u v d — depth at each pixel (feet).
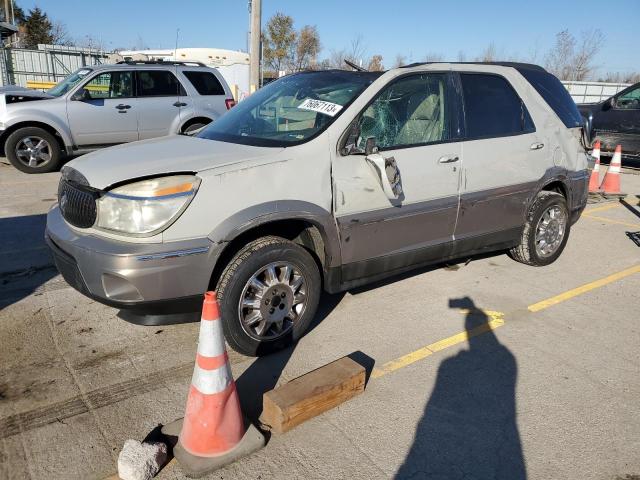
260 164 10.57
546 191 16.94
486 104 14.74
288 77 14.74
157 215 9.61
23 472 8.04
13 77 76.59
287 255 10.95
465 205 14.15
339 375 9.99
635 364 11.82
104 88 31.14
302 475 8.18
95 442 8.71
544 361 11.82
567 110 17.24
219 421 8.24
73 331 12.28
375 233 12.37
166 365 11.02
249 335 10.88
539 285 16.28
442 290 15.55
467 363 11.60
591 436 9.35
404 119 12.88
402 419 9.61
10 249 17.66
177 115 33.04
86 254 9.70
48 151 30.73
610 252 19.97
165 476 8.03
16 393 9.91
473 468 8.51
